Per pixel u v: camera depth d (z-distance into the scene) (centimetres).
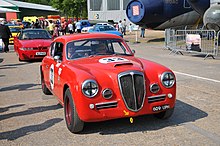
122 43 598
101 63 491
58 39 618
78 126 459
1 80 959
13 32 2484
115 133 470
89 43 568
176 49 1527
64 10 6775
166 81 470
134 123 511
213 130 470
